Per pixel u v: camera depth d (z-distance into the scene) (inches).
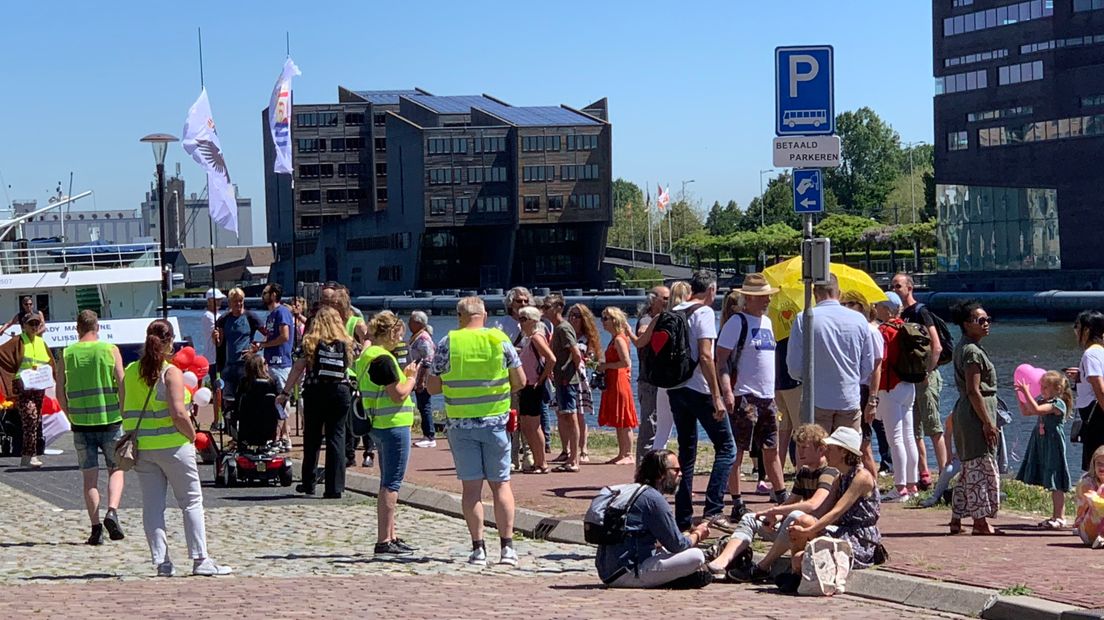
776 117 484.4
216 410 836.6
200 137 1040.2
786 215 7706.7
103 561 478.3
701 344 486.0
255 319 804.6
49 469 765.3
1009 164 4109.3
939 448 612.4
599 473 690.8
